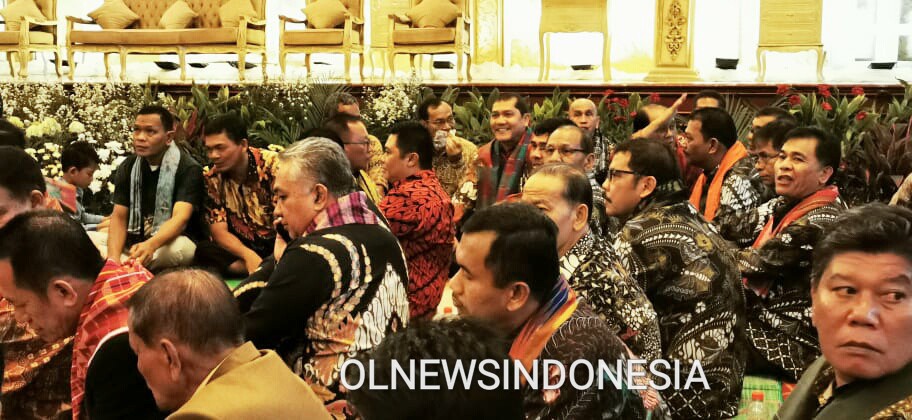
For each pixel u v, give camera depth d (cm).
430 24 1232
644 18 1379
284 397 212
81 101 908
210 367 221
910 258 150
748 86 1101
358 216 302
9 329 280
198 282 224
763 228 470
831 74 1328
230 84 1152
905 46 1322
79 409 261
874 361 151
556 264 225
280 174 300
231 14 1273
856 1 1328
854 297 152
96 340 255
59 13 1471
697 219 352
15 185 319
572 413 220
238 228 598
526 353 223
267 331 286
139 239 603
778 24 1251
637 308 298
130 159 603
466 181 598
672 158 354
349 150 534
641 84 1124
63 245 256
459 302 226
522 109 580
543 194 299
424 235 417
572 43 1392
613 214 363
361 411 141
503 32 1396
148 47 1251
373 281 294
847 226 155
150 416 251
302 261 287
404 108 949
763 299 414
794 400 178
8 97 959
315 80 1015
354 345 289
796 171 418
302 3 1442
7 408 282
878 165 769
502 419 142
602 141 648
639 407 230
